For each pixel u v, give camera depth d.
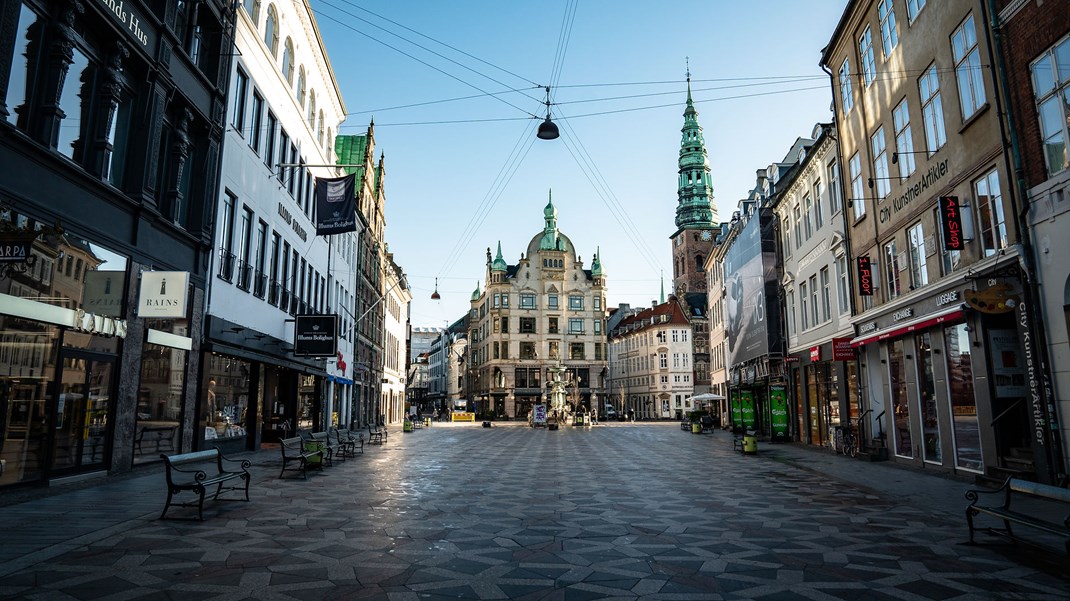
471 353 100.81
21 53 10.52
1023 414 13.17
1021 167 12.23
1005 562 6.79
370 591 5.67
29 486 10.73
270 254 23.09
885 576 6.25
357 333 43.00
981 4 13.38
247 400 21.45
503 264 89.12
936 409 16.06
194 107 16.28
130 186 13.88
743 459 20.48
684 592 5.73
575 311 90.06
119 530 8.02
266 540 7.65
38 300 10.71
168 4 14.80
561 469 17.09
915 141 16.89
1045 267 11.73
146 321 14.22
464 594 5.61
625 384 102.31
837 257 23.17
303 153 27.62
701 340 93.31
